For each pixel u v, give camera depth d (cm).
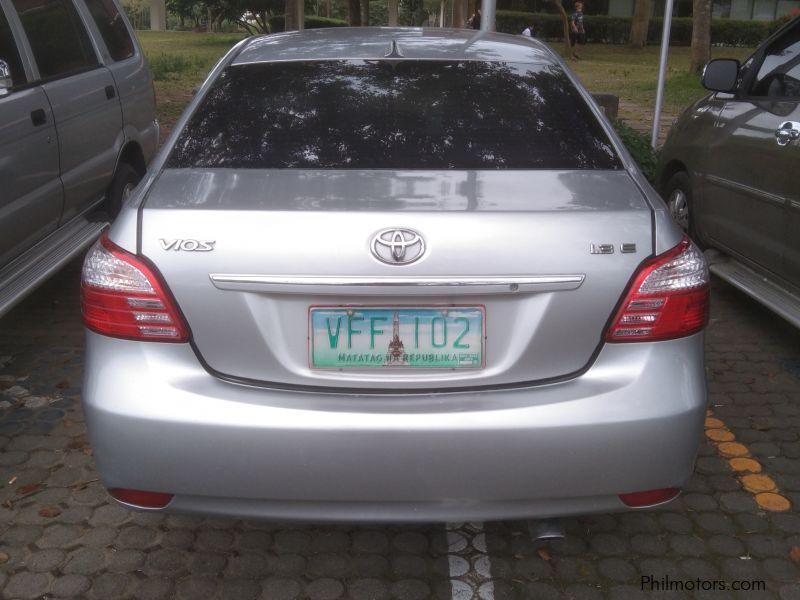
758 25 3362
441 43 346
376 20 5494
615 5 3731
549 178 261
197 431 226
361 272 223
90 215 524
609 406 229
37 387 407
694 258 245
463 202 240
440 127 287
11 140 404
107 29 570
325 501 232
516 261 226
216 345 231
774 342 470
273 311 229
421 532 302
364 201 238
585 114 301
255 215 229
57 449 353
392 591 273
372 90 306
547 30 3438
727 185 479
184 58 2303
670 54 3061
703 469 344
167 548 292
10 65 424
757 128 449
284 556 289
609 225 235
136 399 229
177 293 229
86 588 272
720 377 427
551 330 230
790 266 418
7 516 307
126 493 238
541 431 226
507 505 233
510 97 305
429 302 229
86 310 241
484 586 276
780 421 384
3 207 397
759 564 288
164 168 269
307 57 330
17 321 488
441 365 231
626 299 232
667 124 1230
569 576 281
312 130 285
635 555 292
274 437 225
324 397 230
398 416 225
